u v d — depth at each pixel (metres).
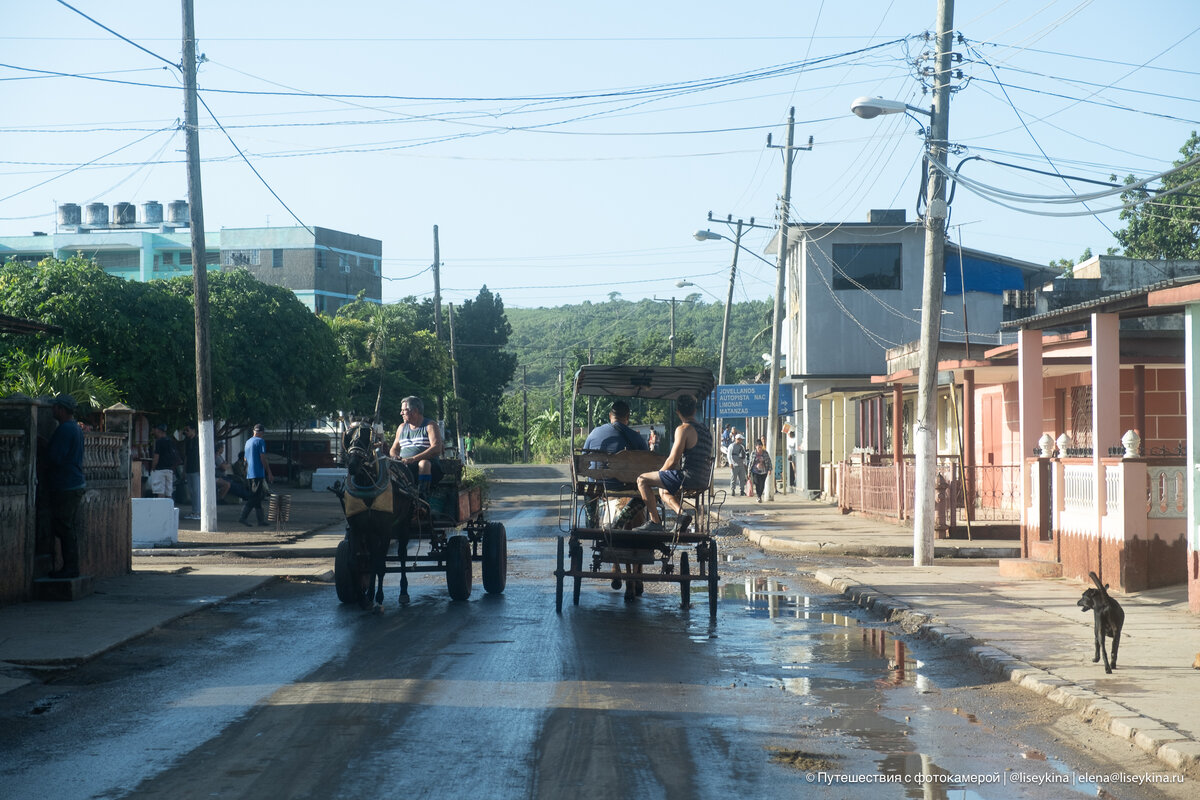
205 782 6.05
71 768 6.36
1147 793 6.12
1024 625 11.55
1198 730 7.10
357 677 8.90
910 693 8.65
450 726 7.27
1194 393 12.32
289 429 46.66
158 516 20.67
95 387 19.77
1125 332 18.78
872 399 37.53
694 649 10.52
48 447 13.68
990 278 41.59
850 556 20.78
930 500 18.48
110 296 28.84
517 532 25.62
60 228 85.81
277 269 83.25
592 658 9.83
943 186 18.14
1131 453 13.95
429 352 54.88
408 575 17.20
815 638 11.38
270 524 24.94
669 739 7.04
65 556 13.52
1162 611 12.41
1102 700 7.95
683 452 12.86
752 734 7.24
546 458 92.00
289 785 5.99
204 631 11.40
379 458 12.54
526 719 7.49
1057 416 23.30
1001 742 7.17
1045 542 16.70
